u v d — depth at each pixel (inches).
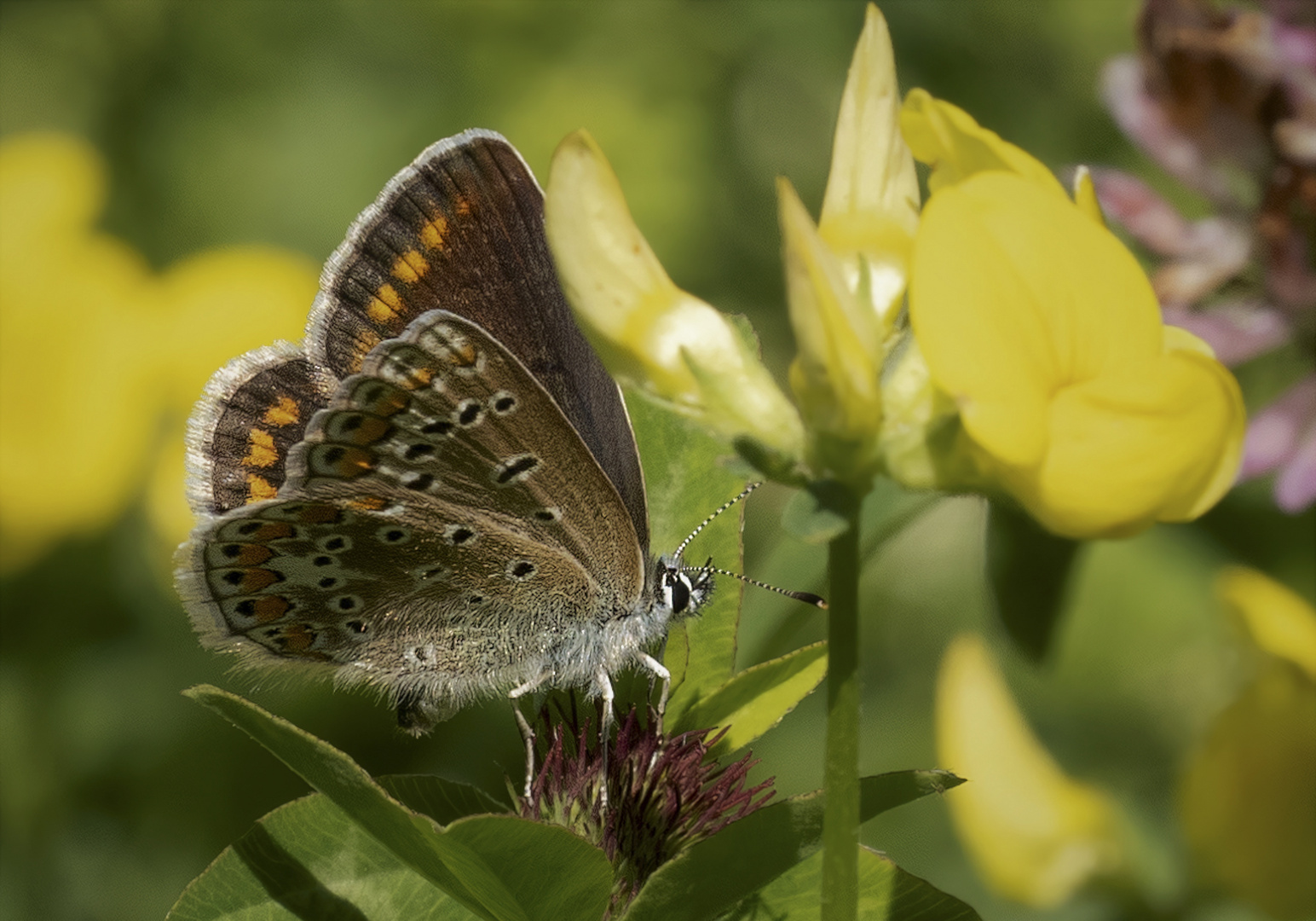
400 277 8.7
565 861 8.2
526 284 8.7
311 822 8.4
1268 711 8.7
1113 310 8.0
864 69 8.2
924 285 8.0
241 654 8.8
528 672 8.7
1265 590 8.7
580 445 8.6
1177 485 8.0
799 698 8.5
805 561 8.9
